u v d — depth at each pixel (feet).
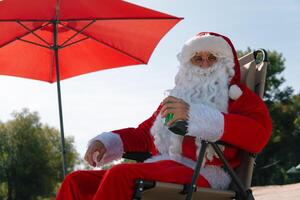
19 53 16.12
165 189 9.23
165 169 9.80
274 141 122.11
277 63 132.16
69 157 144.36
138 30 14.78
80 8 13.32
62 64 16.66
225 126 9.73
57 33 15.47
